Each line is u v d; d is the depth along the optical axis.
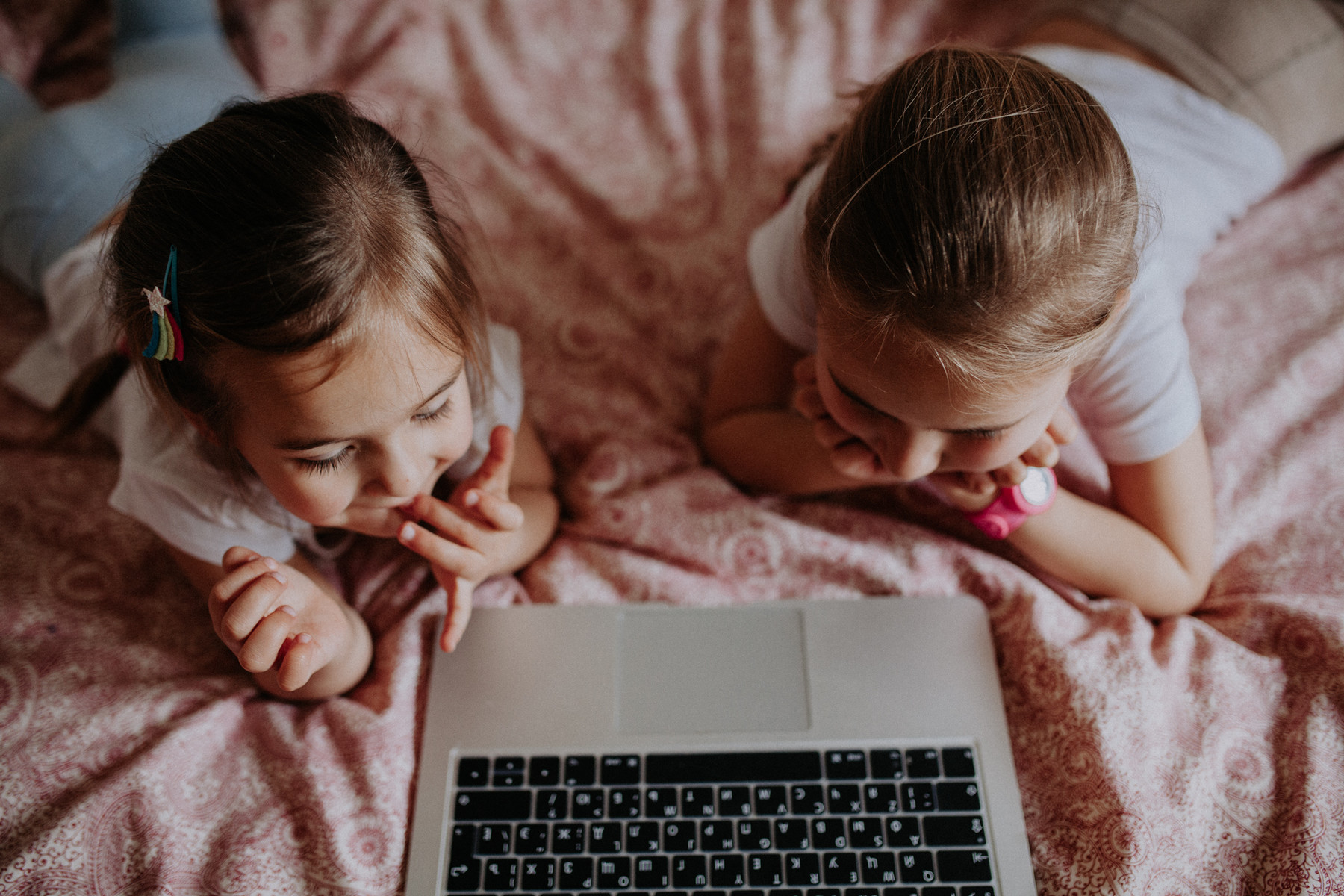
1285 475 1.00
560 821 0.81
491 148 1.25
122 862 0.79
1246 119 1.14
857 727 0.84
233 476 0.80
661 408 1.10
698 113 1.29
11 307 1.19
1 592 0.94
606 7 1.36
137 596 0.97
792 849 0.79
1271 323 1.11
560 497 1.06
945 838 0.80
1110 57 1.14
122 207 0.88
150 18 1.25
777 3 1.36
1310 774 0.81
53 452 1.08
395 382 0.65
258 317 0.61
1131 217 0.68
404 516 0.84
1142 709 0.84
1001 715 0.85
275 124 0.66
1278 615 0.91
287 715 0.88
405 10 1.34
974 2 1.36
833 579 0.96
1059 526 0.91
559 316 1.15
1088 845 0.80
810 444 0.97
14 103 1.24
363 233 0.64
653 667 0.88
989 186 0.61
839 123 1.25
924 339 0.63
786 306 0.96
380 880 0.79
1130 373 0.87
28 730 0.85
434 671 0.88
